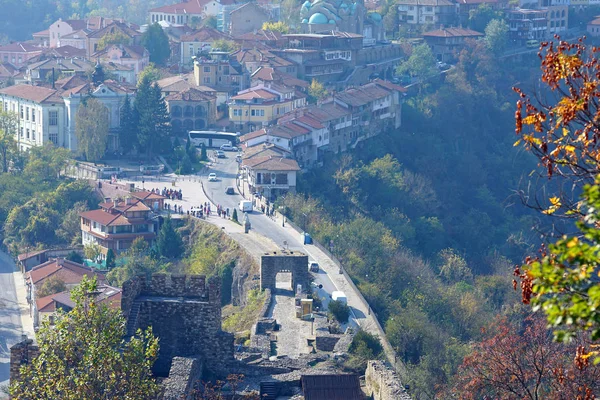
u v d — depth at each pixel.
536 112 43.50
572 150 42.28
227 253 188.50
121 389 68.69
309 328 127.75
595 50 43.75
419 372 107.25
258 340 115.44
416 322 131.38
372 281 172.62
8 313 184.50
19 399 69.62
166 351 87.75
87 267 198.88
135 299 87.81
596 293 32.19
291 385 89.69
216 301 87.81
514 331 76.56
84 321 70.69
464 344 128.62
